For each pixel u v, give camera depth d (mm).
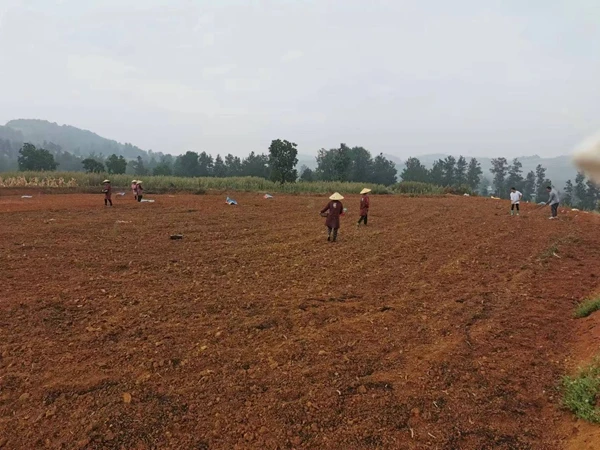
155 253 10273
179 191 30781
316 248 11266
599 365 4621
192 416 3969
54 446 3551
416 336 5781
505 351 5371
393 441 3699
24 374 4617
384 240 12445
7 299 6750
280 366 4914
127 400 4176
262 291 7574
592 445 3477
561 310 6816
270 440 3672
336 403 4199
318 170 78875
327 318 6398
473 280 8445
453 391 4453
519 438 3785
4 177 30312
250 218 16703
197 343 5441
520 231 14102
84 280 7895
